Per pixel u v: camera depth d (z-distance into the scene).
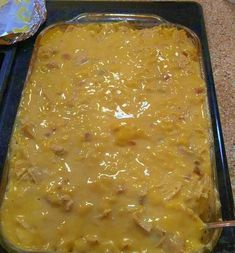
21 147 0.32
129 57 0.38
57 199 0.29
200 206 0.29
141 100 0.35
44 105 0.35
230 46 0.42
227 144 0.34
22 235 0.28
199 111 0.34
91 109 0.34
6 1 0.42
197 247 0.27
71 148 0.32
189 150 0.31
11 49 0.40
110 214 0.28
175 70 0.37
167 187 0.29
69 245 0.27
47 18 0.43
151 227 0.27
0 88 0.37
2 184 0.30
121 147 0.32
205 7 0.46
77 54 0.39
